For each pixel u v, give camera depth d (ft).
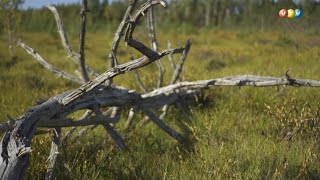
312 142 13.99
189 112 20.29
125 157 13.78
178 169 12.48
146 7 9.12
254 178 11.52
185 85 18.01
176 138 15.97
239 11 200.13
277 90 22.25
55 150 11.84
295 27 41.81
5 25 41.50
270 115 16.99
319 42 73.15
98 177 12.28
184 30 136.05
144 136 16.48
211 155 13.33
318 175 11.86
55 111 12.10
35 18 79.36
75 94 11.85
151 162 13.57
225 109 20.24
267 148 13.74
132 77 29.94
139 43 9.77
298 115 16.78
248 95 22.15
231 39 113.80
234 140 14.85
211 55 59.00
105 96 14.98
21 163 8.79
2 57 46.42
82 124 13.06
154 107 18.75
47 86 28.96
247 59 51.39
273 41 92.94
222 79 17.37
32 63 44.01
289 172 12.03
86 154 13.53
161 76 22.45
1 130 10.96
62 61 46.57
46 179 11.16
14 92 24.56
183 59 20.88
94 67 42.22
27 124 10.88
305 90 22.80
